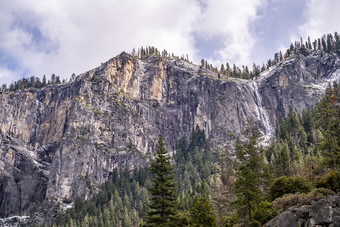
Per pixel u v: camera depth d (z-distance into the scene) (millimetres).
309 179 86250
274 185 80188
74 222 178000
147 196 167875
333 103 111562
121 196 195500
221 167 192125
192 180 178625
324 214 46656
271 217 62906
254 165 88562
